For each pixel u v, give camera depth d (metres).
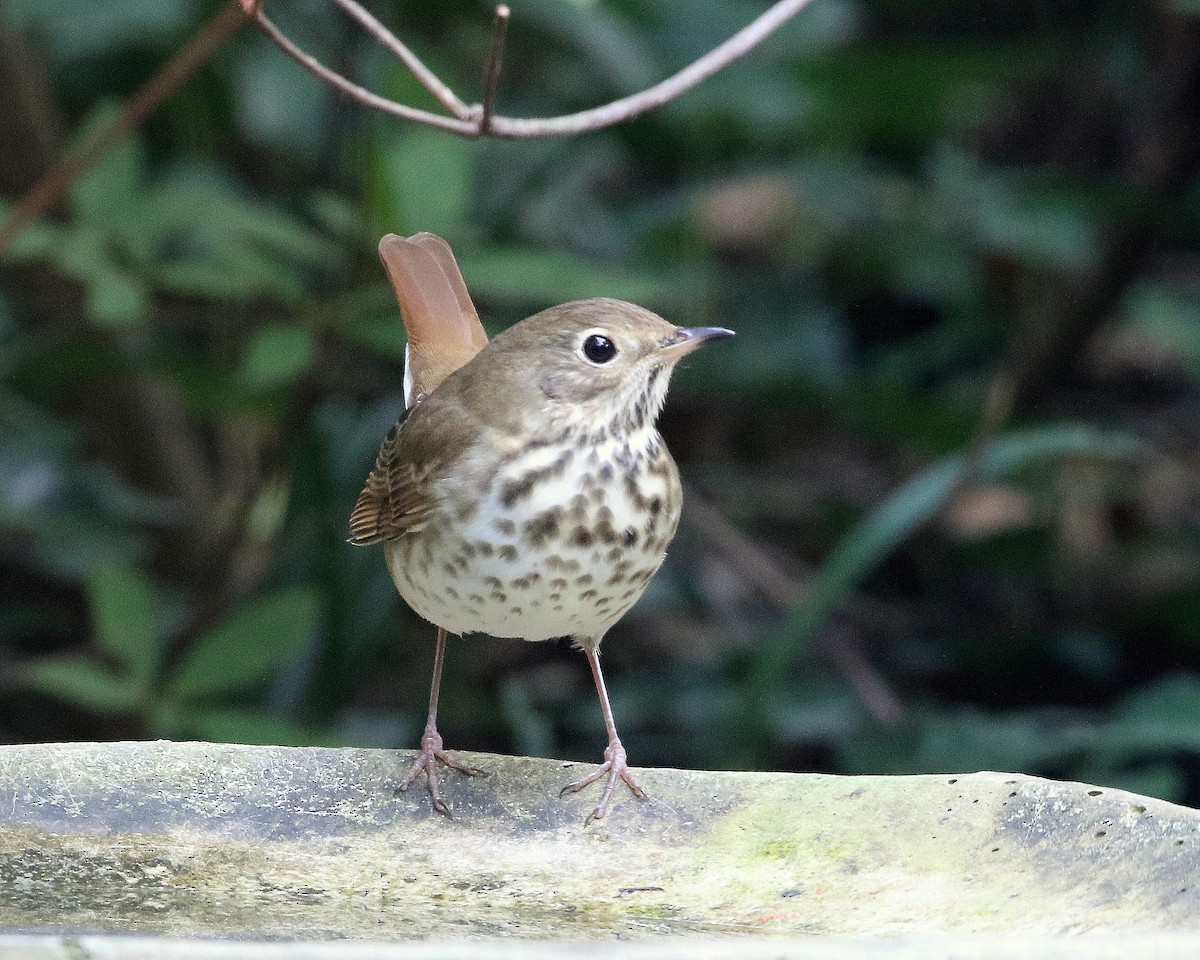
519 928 5.08
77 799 5.67
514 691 11.05
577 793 5.98
